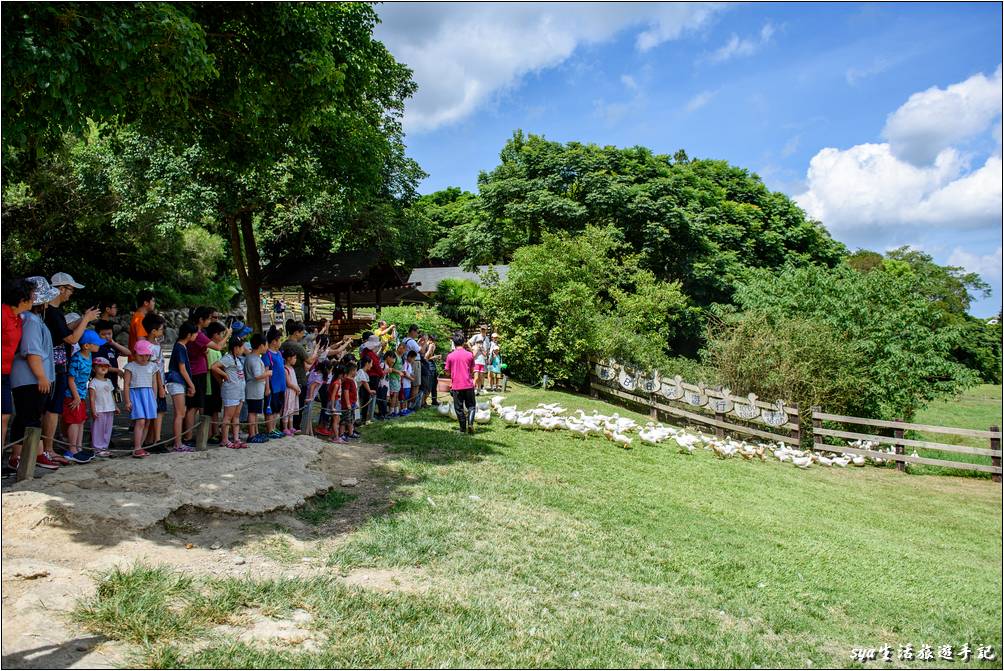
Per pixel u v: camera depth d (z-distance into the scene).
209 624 4.51
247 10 10.20
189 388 8.15
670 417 18.55
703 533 8.41
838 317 21.72
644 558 7.23
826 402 18.70
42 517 5.66
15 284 6.34
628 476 10.95
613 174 38.09
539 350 20.12
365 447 10.32
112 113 9.58
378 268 31.05
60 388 7.16
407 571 5.98
